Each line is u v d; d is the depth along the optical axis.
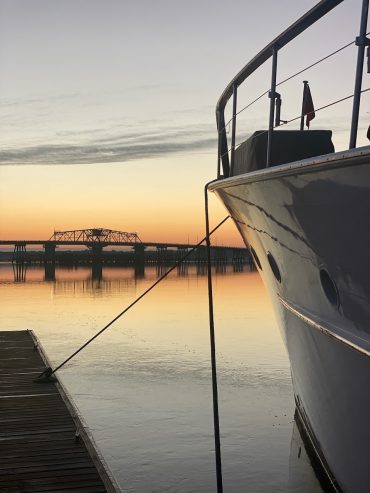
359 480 5.67
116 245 136.75
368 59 4.32
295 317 6.47
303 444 8.79
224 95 7.84
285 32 5.46
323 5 4.83
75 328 22.61
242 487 7.71
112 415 10.89
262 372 14.37
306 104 6.23
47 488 6.09
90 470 6.53
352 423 5.45
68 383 13.43
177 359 16.05
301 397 7.88
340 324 5.14
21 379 11.09
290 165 4.60
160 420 10.58
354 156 3.82
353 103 4.37
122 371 14.64
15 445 7.32
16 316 26.84
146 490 7.66
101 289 46.19
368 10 4.30
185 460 8.64
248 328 22.05
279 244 6.00
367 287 4.44
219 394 12.33
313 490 7.38
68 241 140.88
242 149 6.88
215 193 7.98
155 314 27.08
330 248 4.76
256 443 9.27
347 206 4.27
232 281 59.25
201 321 24.33
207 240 6.89
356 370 5.00
